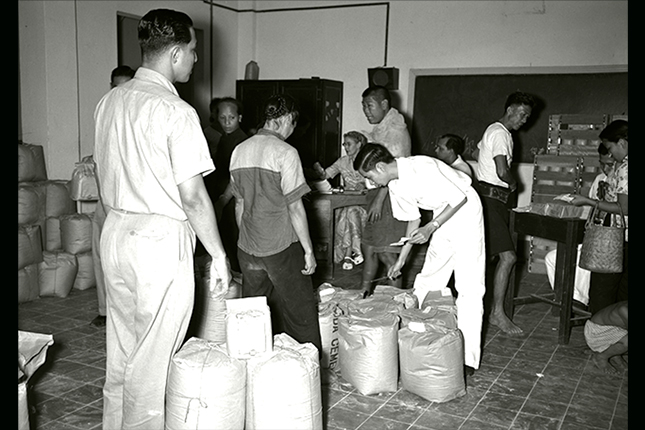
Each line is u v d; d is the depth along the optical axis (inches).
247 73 307.0
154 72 91.7
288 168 113.0
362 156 130.9
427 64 279.7
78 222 195.0
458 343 122.2
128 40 255.9
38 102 217.0
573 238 154.9
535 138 261.7
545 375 138.3
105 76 239.9
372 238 170.2
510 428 112.2
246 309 95.4
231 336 91.9
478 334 135.2
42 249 194.2
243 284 125.7
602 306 157.3
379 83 275.7
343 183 242.1
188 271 92.5
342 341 126.0
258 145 116.1
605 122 237.8
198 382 87.5
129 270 89.9
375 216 168.2
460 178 133.8
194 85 291.4
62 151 224.8
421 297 145.4
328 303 136.3
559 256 165.3
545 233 164.2
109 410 96.6
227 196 175.8
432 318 128.3
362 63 293.4
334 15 296.5
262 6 311.1
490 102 269.3
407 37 282.2
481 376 136.8
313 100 277.6
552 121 245.8
